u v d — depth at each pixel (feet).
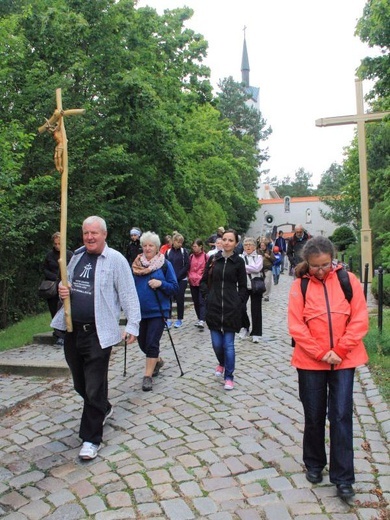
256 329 26.40
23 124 35.83
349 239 95.71
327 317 10.96
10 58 33.40
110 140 46.37
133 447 13.52
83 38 43.27
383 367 20.13
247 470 12.21
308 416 11.44
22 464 12.76
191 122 71.51
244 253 26.22
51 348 25.41
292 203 161.79
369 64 31.37
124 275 13.69
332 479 10.98
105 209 45.93
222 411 16.06
